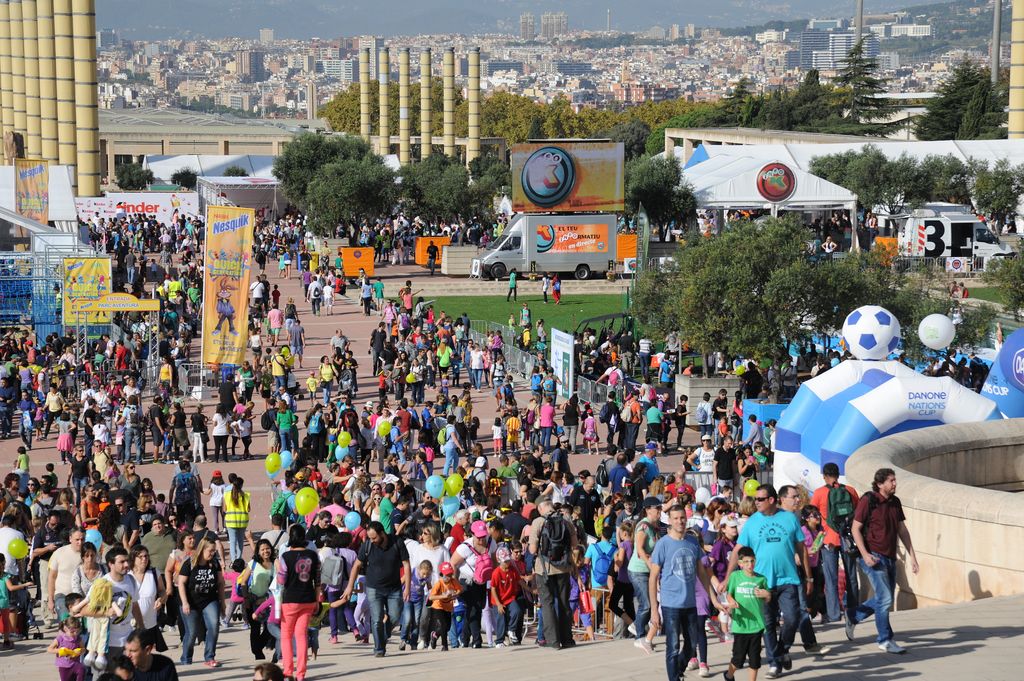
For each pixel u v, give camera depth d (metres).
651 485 53.59
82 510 58.41
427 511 52.59
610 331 117.69
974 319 101.56
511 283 159.12
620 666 35.69
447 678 36.03
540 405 90.31
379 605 42.25
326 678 38.12
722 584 33.22
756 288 98.00
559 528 42.03
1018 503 38.88
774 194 171.00
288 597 37.62
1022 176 196.00
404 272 184.25
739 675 33.25
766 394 98.75
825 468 39.16
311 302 148.12
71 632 37.28
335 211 198.12
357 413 91.62
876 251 111.06
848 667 32.66
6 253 126.75
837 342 108.75
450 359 111.44
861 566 37.97
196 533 45.25
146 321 118.06
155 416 86.19
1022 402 72.69
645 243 125.81
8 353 101.88
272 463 68.19
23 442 91.19
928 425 64.25
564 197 172.00
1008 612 36.38
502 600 44.81
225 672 40.97
